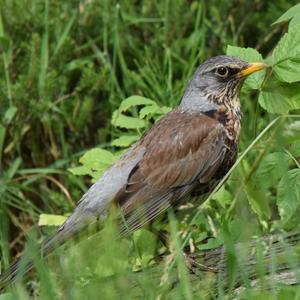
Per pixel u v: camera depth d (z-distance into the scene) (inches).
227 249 356.8
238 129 459.2
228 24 600.1
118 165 438.6
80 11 583.2
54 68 563.8
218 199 451.2
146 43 591.2
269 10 600.7
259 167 436.1
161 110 478.6
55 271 374.6
